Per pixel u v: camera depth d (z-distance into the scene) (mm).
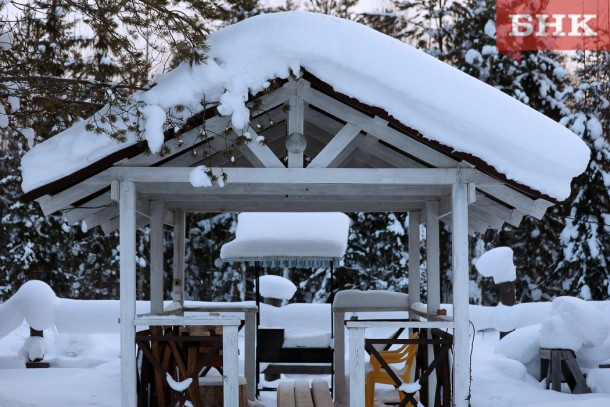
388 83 6031
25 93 7086
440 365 7508
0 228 21734
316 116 7449
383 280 22156
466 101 6078
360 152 8195
